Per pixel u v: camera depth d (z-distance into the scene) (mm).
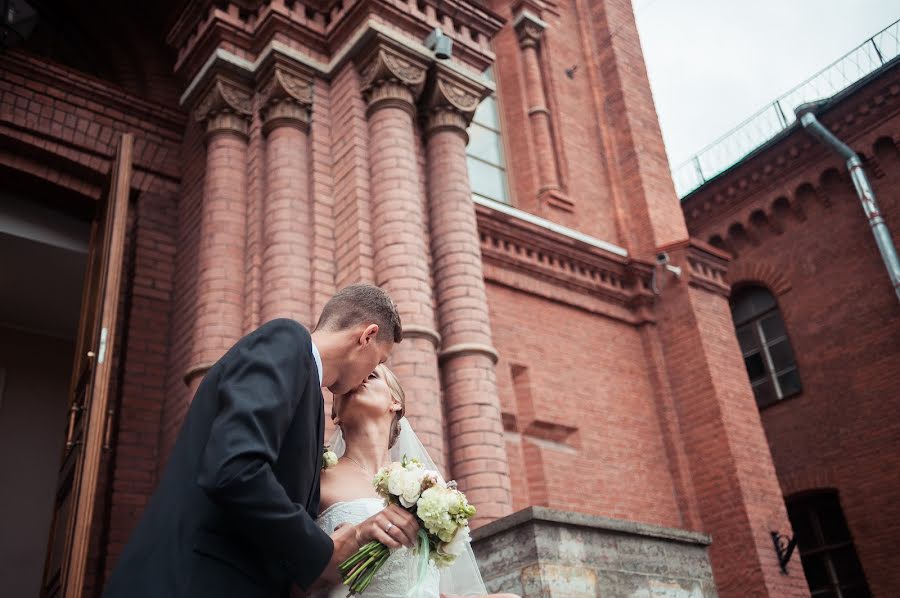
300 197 7121
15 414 9727
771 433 15797
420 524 2123
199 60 7988
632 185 12844
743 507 10000
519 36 13680
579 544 4492
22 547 9156
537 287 10500
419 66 7625
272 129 7406
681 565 5004
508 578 4398
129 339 8023
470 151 12203
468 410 6703
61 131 8453
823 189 15922
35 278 9211
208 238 7156
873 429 14344
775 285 16484
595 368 10586
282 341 1840
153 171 8922
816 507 15133
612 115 13602
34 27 9664
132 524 7250
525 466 9234
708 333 11227
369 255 6738
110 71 10305
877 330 14719
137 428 7676
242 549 1671
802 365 15672
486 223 10188
